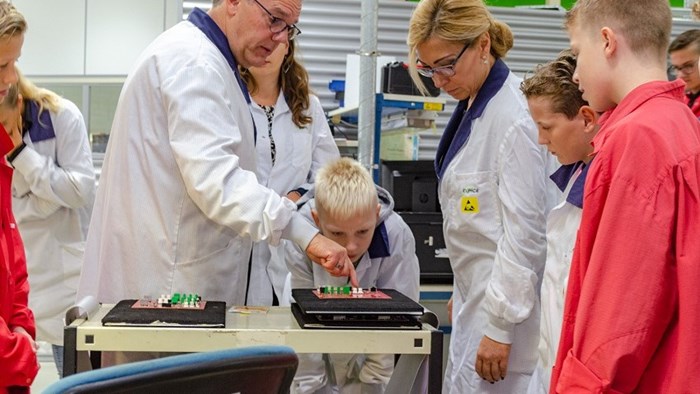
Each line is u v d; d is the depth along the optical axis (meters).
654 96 1.31
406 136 3.87
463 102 2.31
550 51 5.04
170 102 1.75
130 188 1.84
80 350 1.44
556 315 1.81
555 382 1.43
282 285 2.33
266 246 2.28
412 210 3.27
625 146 1.27
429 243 3.14
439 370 1.53
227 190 1.67
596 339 1.25
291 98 2.57
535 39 5.01
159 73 1.80
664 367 1.25
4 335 1.65
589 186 1.33
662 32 1.37
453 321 2.38
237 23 1.88
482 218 2.18
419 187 3.26
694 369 1.21
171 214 1.83
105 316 1.50
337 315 1.52
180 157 1.71
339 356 2.11
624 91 1.37
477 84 2.18
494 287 2.05
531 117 2.06
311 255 1.69
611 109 1.43
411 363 1.60
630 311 1.22
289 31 1.94
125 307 1.59
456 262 2.30
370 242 1.99
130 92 1.85
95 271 1.93
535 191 2.06
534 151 2.07
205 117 1.73
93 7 4.71
